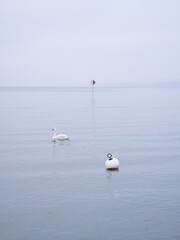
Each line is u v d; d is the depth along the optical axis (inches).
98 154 1620.3
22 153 1657.2
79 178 1234.6
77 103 5265.8
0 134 2220.7
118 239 799.7
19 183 1184.2
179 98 6530.5
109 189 1112.8
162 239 799.1
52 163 1455.5
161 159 1503.4
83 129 2431.1
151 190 1097.4
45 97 7450.8
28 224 871.7
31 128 2495.1
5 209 963.3
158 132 2271.2
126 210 949.2
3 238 805.2
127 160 1489.9
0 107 4475.9
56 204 995.9
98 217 909.2
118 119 3038.9
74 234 821.2
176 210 946.1
